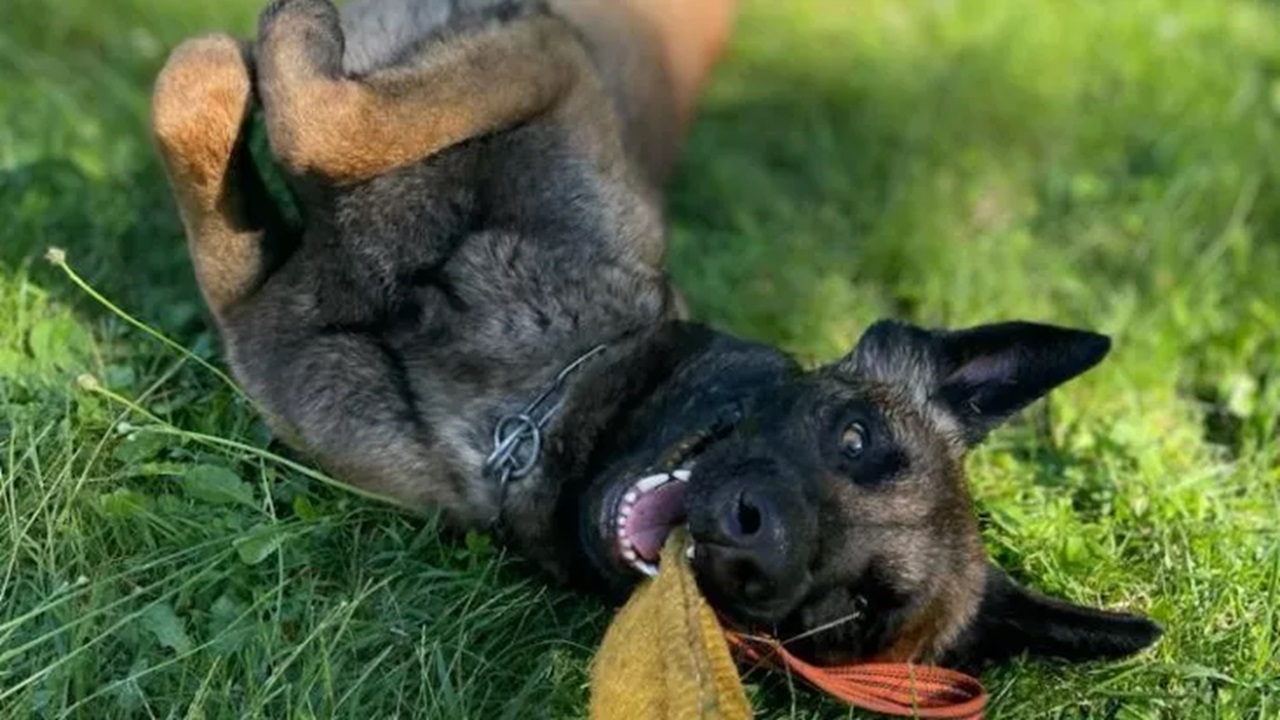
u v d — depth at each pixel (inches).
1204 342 76.6
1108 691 54.0
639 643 45.8
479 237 54.7
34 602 47.8
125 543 50.6
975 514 54.6
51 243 63.2
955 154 91.1
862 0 104.9
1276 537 60.4
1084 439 67.7
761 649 49.8
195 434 52.6
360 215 53.8
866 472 51.0
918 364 54.7
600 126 56.9
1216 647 56.2
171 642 47.3
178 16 88.4
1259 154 92.8
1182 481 64.4
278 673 46.3
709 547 47.0
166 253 65.3
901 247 80.4
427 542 53.6
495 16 56.1
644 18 67.9
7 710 44.7
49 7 86.0
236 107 52.4
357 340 54.1
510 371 53.9
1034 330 54.9
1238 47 108.5
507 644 51.6
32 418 53.1
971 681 50.3
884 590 50.2
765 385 52.4
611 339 54.4
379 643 49.8
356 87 52.1
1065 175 89.4
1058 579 58.4
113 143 76.1
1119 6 110.3
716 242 79.0
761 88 94.3
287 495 53.9
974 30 104.6
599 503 50.3
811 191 86.4
